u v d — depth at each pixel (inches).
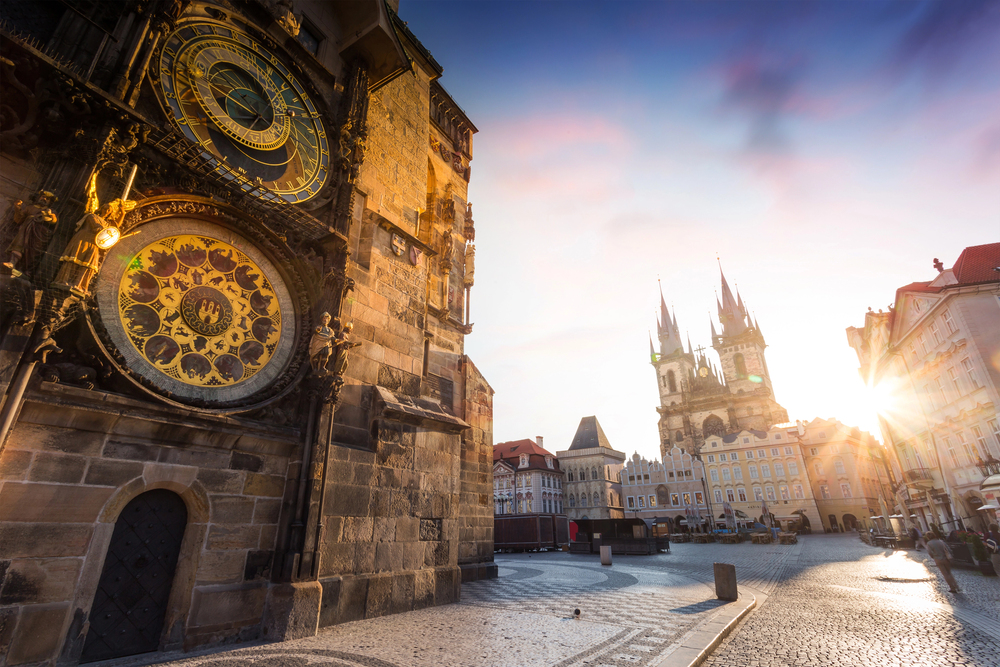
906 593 530.3
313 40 502.6
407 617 364.8
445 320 713.6
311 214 410.9
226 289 328.8
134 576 260.1
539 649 272.1
